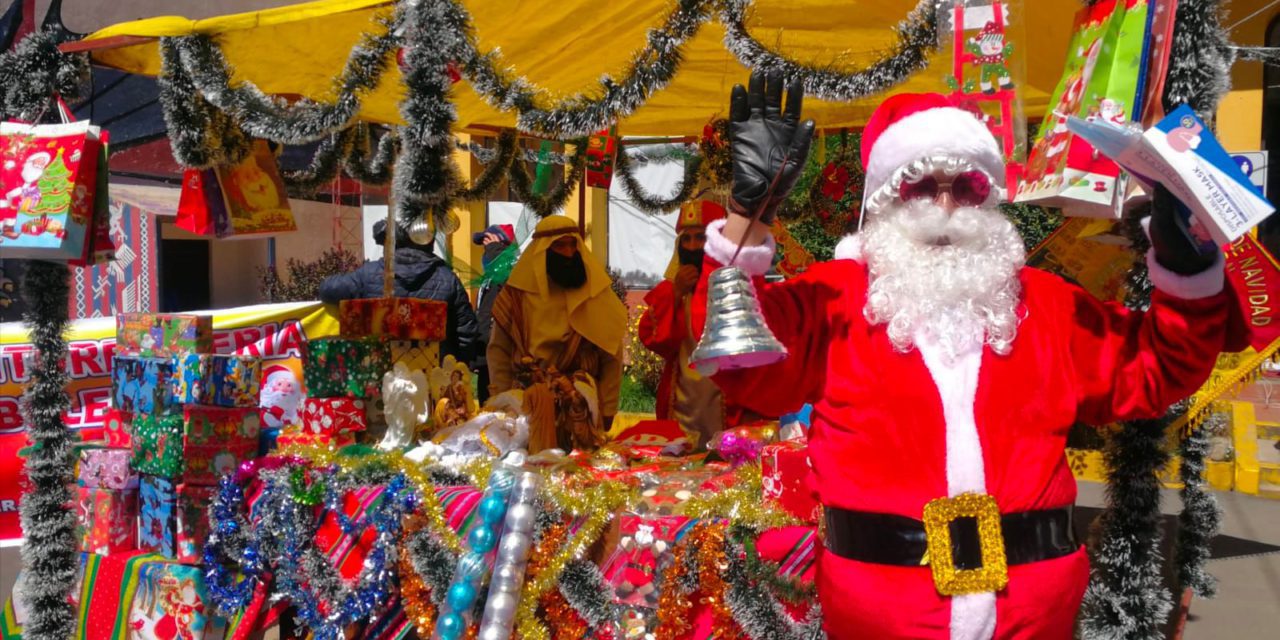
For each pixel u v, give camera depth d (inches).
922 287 79.0
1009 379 78.7
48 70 144.6
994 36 97.1
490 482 116.1
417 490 122.0
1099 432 111.7
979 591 75.3
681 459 139.2
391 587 123.3
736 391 84.1
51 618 142.7
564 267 170.9
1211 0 88.3
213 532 132.8
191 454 135.8
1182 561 131.0
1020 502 77.2
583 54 153.6
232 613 132.0
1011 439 78.2
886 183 83.7
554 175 248.1
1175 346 76.1
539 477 116.0
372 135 238.8
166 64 143.6
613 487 114.6
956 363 78.7
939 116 82.7
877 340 81.2
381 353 144.0
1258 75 344.2
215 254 546.3
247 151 159.0
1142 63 86.7
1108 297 139.3
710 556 104.7
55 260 138.3
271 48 153.0
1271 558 212.2
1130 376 79.9
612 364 175.0
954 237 80.0
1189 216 71.9
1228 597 188.1
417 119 116.4
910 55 103.1
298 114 129.0
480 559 113.2
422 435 142.6
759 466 115.3
